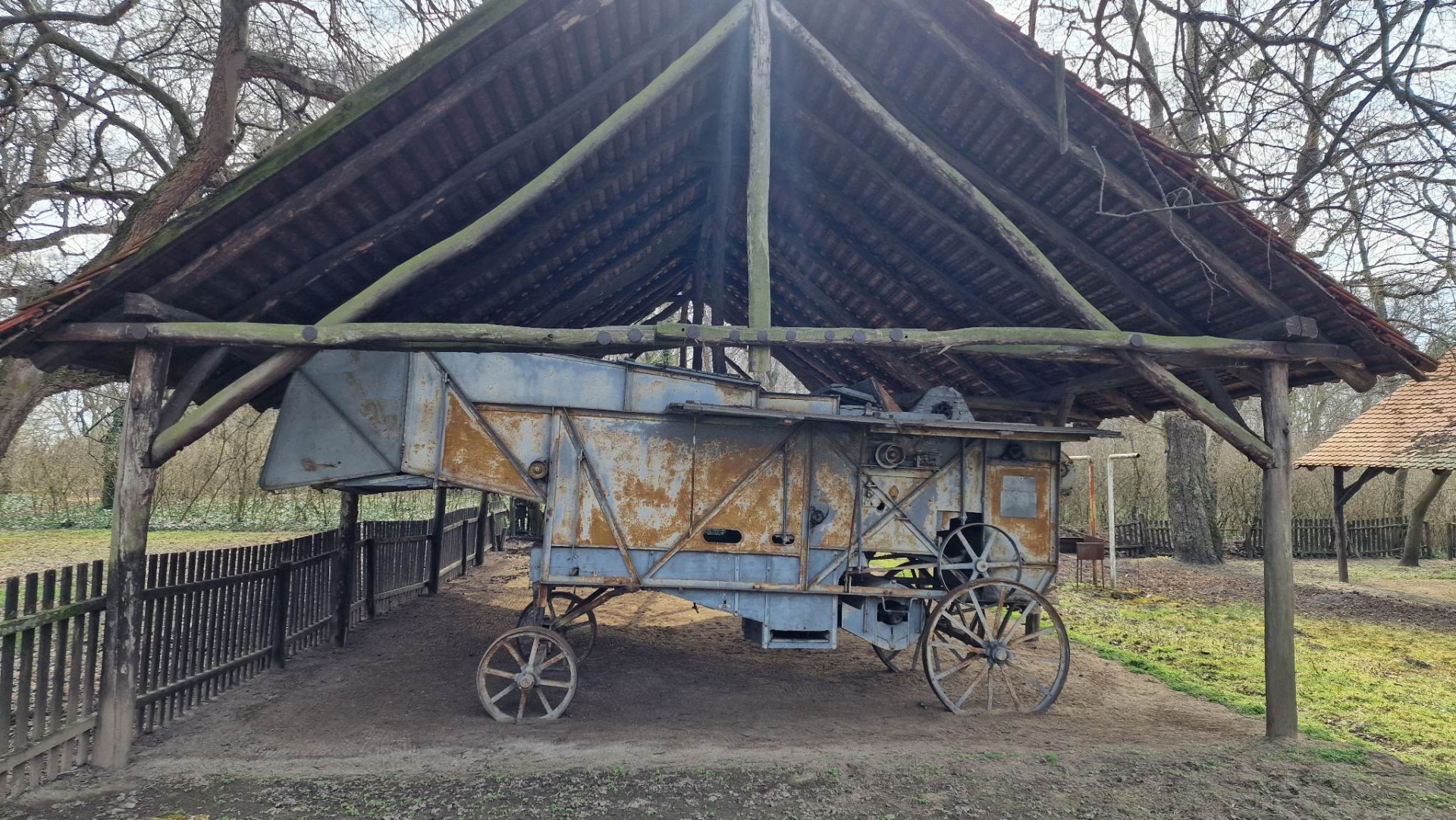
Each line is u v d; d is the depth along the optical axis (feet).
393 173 18.99
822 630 22.68
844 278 34.14
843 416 21.39
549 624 22.24
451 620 34.06
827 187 27.96
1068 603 42.57
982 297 29.63
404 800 15.76
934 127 22.90
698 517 22.31
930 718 22.30
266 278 19.39
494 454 22.00
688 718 21.89
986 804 16.21
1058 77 19.10
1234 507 72.79
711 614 37.58
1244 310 22.56
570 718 21.56
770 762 18.28
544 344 18.20
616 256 33.42
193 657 20.81
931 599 23.35
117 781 16.29
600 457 22.12
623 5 18.70
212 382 24.64
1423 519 66.18
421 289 24.12
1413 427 53.78
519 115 19.85
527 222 24.32
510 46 17.54
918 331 19.88
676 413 22.09
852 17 20.76
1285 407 21.40
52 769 16.16
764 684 25.94
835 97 23.79
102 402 69.87
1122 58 27.04
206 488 67.26
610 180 24.59
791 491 22.80
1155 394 32.68
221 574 22.26
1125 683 26.91
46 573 16.03
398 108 17.33
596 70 20.35
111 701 17.07
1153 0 24.49
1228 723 22.33
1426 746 20.81
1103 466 78.02
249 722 20.07
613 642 31.07
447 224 22.40
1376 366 21.75
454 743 19.13
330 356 22.16
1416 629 37.93
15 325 16.08
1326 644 34.40
